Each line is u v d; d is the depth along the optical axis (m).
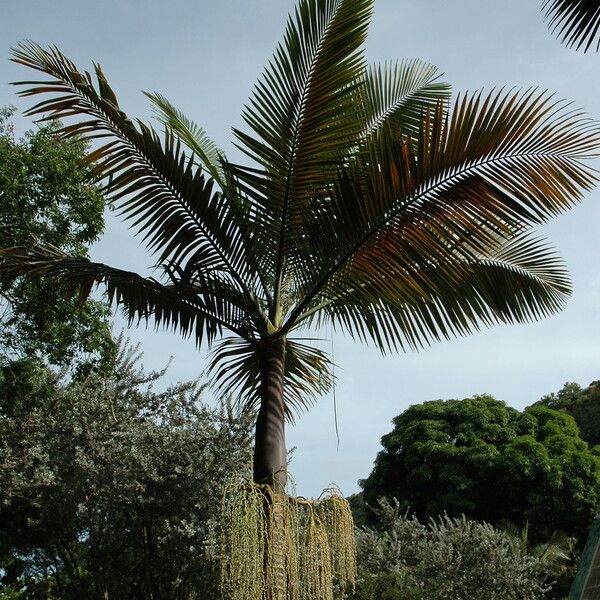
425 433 22.95
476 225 5.44
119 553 8.48
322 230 5.71
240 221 6.14
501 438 22.77
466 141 5.15
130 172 5.98
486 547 12.88
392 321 6.24
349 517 5.41
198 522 7.89
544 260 6.87
